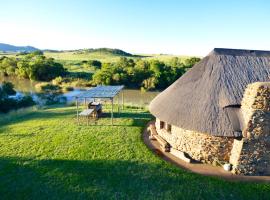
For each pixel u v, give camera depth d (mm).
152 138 17250
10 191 11320
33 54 101562
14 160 13984
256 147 12492
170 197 10867
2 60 78750
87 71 72250
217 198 10875
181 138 14977
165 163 13672
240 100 13820
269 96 12000
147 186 11602
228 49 16859
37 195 11070
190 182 11922
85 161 13758
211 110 13742
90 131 18438
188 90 15562
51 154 14656
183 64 68562
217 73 15336
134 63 65312
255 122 12289
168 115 15148
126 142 16328
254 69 15609
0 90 34156
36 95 44969
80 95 20359
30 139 17094
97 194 11078
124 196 10938
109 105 28625
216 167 13547
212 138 13688
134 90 55719
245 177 12516
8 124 21656
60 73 67000
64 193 11172
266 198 11031
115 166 13234
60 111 25688
